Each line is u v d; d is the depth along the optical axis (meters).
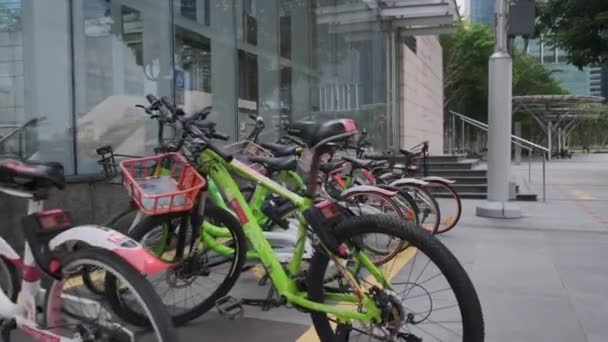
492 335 3.53
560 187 13.67
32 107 5.46
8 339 2.73
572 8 16.70
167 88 7.05
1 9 5.34
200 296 3.72
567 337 3.50
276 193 3.34
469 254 5.81
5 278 3.08
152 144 6.52
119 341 2.45
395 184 6.41
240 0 8.52
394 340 2.62
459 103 35.22
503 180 8.34
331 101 11.70
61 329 2.53
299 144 4.25
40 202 2.67
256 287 4.34
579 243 6.37
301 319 3.76
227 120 8.12
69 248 2.60
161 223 3.37
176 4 7.24
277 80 9.54
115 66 6.29
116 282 2.79
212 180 3.47
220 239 3.68
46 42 5.62
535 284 4.68
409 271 3.26
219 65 8.03
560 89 43.34
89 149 5.86
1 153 5.18
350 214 2.88
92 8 6.05
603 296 4.34
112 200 5.39
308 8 10.69
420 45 19.08
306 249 3.00
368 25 13.75
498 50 8.32
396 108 16.14
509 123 8.33
